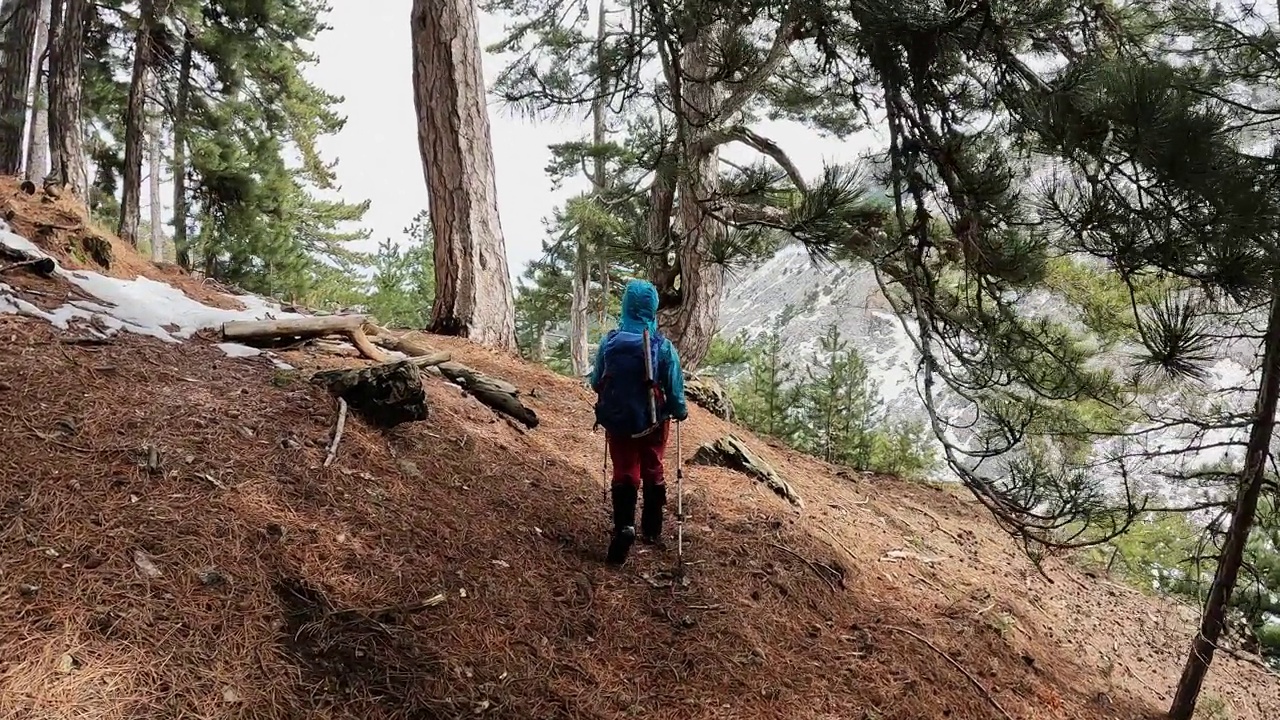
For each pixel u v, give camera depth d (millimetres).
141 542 3359
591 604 4320
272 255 21141
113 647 2861
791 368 15938
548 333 38719
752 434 11273
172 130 18922
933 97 4215
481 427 5949
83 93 18328
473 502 4770
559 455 6207
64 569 3086
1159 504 6344
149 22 16250
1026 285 4715
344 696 3129
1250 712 7898
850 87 4691
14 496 3326
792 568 5531
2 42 15062
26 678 2619
